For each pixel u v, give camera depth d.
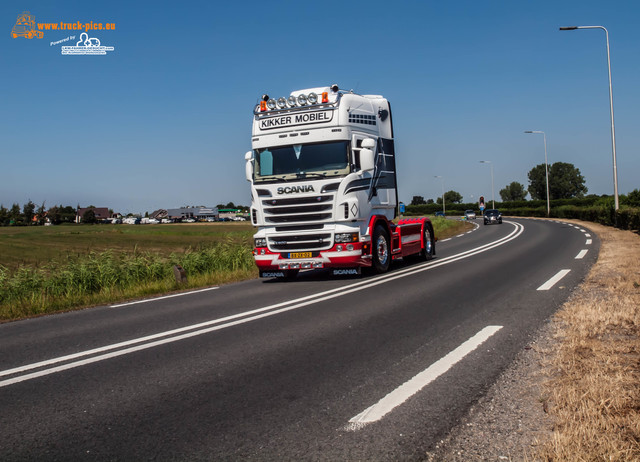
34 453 3.27
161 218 183.50
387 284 10.80
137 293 11.62
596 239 21.78
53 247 44.62
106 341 6.48
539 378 4.33
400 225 14.44
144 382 4.67
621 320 6.10
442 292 9.41
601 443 2.96
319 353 5.46
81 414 3.92
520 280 10.55
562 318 6.63
